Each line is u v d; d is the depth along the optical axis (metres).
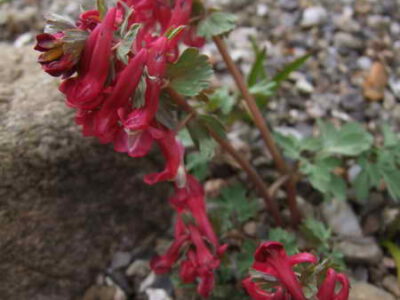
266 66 0.23
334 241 0.17
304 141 0.18
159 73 0.10
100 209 0.17
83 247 0.17
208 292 0.14
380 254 0.17
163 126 0.12
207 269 0.13
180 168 0.13
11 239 0.15
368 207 0.18
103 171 0.16
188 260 0.14
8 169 0.15
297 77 0.23
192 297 0.16
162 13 0.12
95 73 0.10
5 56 0.18
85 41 0.10
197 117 0.13
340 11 0.26
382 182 0.19
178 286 0.16
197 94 0.12
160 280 0.17
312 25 0.25
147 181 0.12
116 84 0.10
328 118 0.21
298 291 0.11
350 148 0.17
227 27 0.13
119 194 0.17
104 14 0.10
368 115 0.21
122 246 0.18
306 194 0.19
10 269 0.16
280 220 0.18
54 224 0.16
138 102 0.10
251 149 0.20
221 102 0.18
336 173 0.19
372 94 0.22
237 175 0.19
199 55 0.11
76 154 0.16
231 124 0.20
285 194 0.19
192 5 0.13
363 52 0.24
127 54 0.11
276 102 0.22
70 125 0.16
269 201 0.17
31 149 0.15
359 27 0.25
